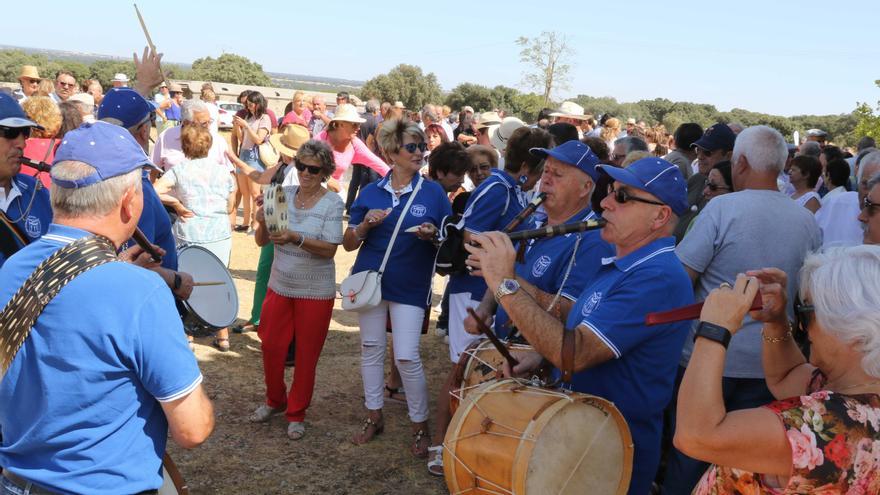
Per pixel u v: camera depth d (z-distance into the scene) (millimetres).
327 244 4637
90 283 2002
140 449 2104
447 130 12523
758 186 3705
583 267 3223
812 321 1829
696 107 55062
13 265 2102
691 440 1772
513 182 4426
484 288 4551
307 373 4734
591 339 2535
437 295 8789
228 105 29922
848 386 1776
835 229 5148
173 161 7355
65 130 5367
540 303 3328
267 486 4188
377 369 4766
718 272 3668
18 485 2068
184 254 4152
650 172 2650
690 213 5348
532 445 2416
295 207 4742
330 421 5090
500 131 8094
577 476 2523
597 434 2561
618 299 2574
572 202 3400
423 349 6789
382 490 4238
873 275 1694
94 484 2029
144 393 2100
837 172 6414
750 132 3713
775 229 3592
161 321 2047
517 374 2979
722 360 1830
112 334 1979
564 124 5547
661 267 2605
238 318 7098
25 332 2004
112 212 2137
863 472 1667
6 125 3029
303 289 4668
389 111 11836
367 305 4453
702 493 2031
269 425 4965
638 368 2643
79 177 2064
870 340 1661
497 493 2506
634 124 16047
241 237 10461
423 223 4438
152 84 4949
